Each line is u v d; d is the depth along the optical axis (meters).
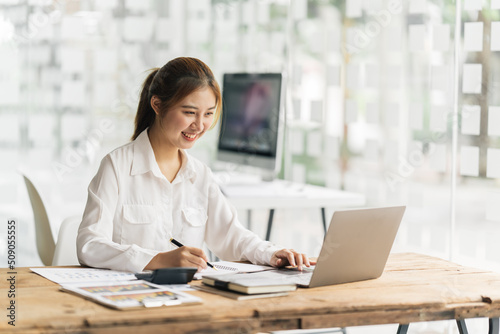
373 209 1.65
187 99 1.90
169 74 1.92
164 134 2.00
